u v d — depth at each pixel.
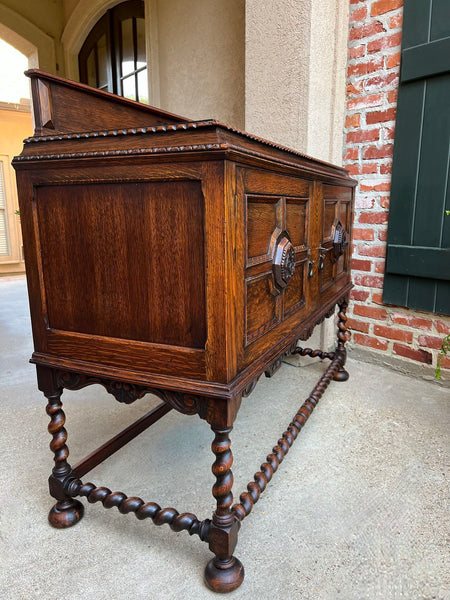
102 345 0.95
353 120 2.04
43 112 0.92
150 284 0.87
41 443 1.50
